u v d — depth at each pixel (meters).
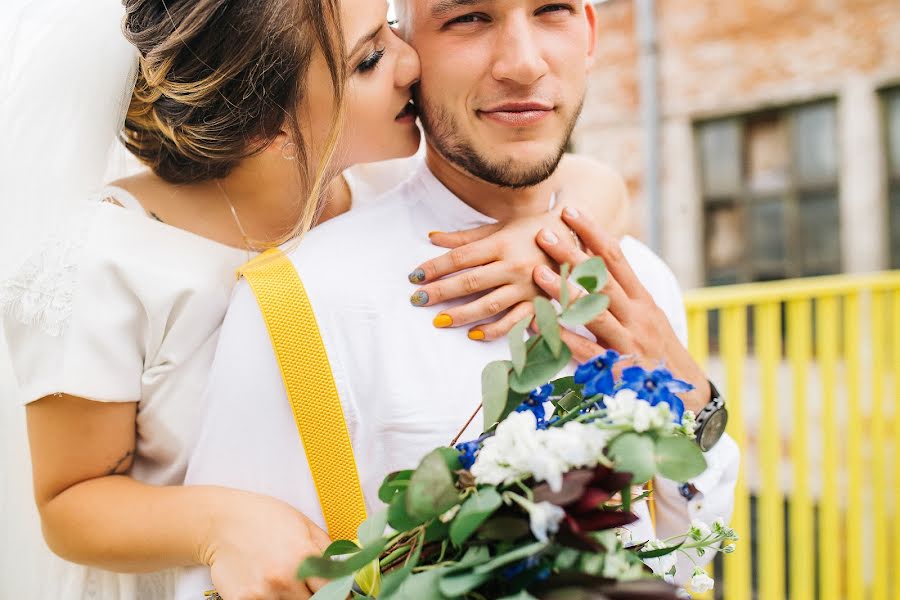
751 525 6.32
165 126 1.45
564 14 1.38
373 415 1.33
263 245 1.47
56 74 1.39
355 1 1.36
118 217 1.41
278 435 1.30
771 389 3.18
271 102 1.38
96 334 1.32
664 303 1.69
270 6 1.33
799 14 6.91
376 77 1.41
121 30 1.41
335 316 1.35
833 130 7.12
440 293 1.38
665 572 1.24
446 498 0.93
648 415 0.93
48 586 1.53
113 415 1.36
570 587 0.90
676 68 7.34
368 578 1.05
